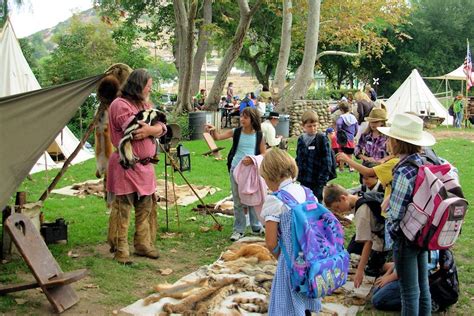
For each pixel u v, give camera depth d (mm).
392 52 48375
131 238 7484
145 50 38469
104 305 5285
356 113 13297
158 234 7660
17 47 12281
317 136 7359
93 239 7363
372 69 49688
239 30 22359
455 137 21297
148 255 6672
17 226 5180
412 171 4168
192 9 20438
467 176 12227
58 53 33344
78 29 36438
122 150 6219
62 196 10188
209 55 44125
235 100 30641
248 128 7383
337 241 3865
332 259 3762
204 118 20438
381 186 5750
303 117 7473
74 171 12891
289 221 3787
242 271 5996
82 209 9086
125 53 34844
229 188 11023
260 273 5938
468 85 28812
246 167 7211
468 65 28844
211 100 23000
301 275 3717
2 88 11875
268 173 3979
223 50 42781
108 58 34594
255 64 42312
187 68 21578
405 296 4297
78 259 6551
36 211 6805
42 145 5902
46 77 31219
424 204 4055
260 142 7414
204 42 26266
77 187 10773
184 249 7086
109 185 6570
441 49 49844
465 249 7090
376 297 5184
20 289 5191
